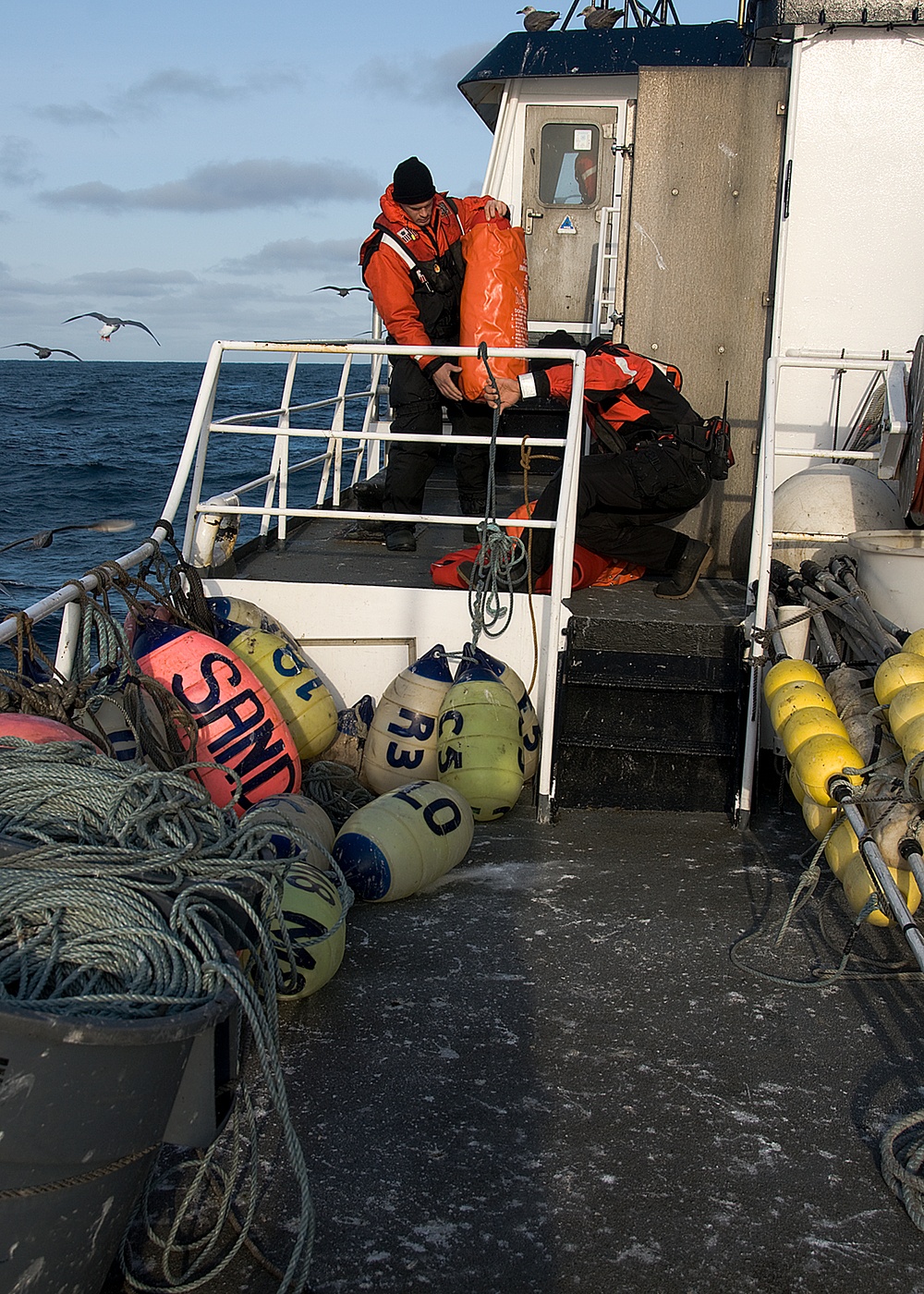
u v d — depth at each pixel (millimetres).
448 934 3674
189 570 4465
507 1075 2902
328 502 8023
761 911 3881
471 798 4504
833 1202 2461
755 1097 2830
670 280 5824
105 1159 1861
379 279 5965
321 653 5164
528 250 9883
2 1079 1690
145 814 2266
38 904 1979
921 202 5641
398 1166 2551
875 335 5773
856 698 4027
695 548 5254
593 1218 2396
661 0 10414
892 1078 2924
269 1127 2680
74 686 3221
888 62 5531
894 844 3289
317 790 4562
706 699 4711
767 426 4789
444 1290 2197
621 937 3668
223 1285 2223
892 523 5176
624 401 5301
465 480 6699
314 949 3119
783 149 5633
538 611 4965
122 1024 1753
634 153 5754
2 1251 1796
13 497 21203
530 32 9492
